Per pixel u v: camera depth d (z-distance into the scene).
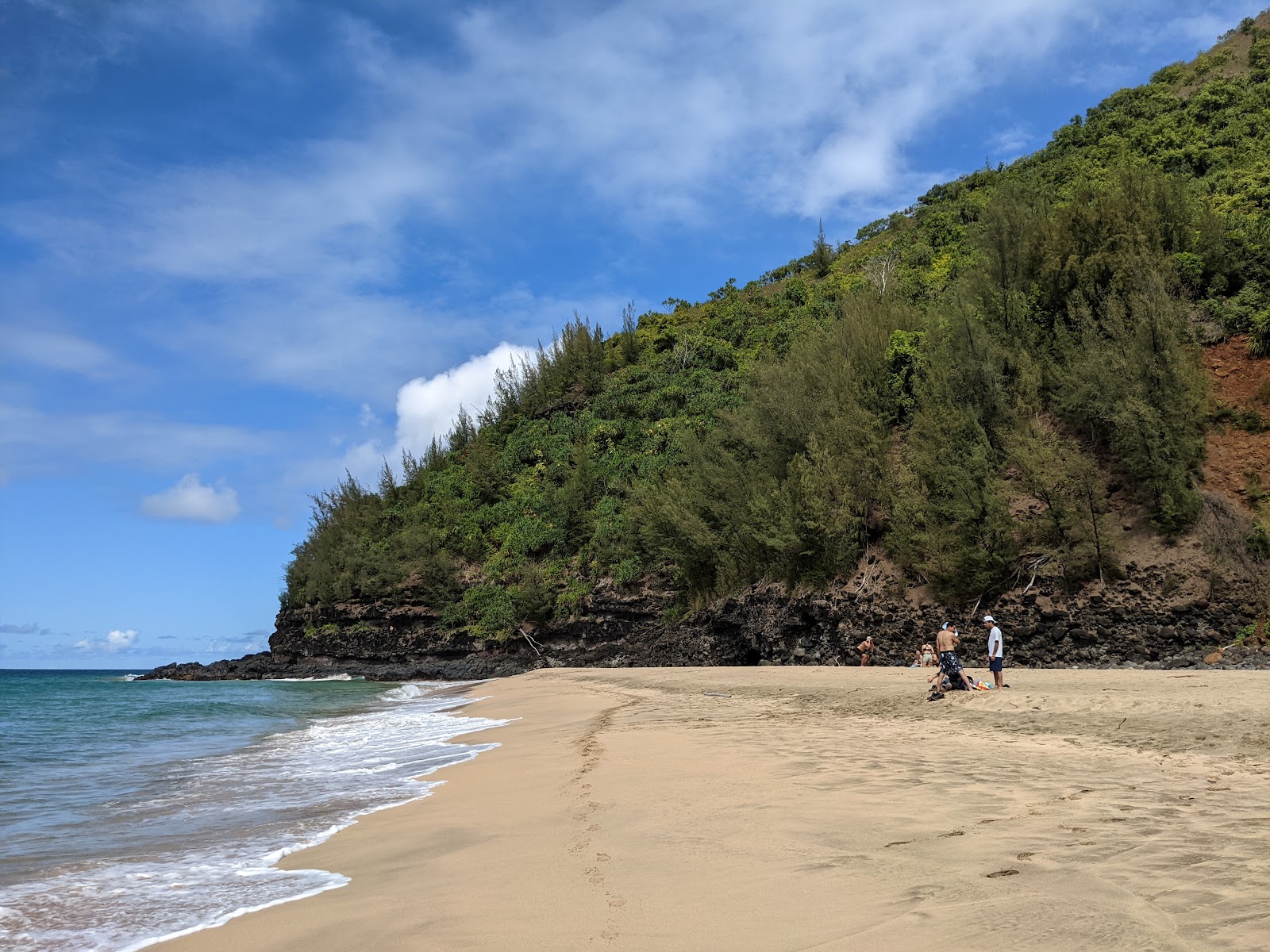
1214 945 3.58
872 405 37.47
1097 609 27.50
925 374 36.53
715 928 4.61
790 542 36.19
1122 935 3.80
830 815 7.19
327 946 5.14
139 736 21.83
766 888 5.27
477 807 9.60
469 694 35.06
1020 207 40.19
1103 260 33.53
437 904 5.76
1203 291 34.00
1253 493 27.12
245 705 33.97
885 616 32.47
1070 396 31.48
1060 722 12.89
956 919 4.26
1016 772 8.85
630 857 6.46
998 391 32.56
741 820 7.29
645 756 11.84
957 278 45.97
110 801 12.02
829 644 34.44
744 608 39.75
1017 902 4.42
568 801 9.14
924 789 8.08
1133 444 28.66
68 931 5.96
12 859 8.50
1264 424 28.69
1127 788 7.64
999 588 30.03
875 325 40.03
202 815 10.66
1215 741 10.30
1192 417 28.58
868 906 4.70
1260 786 7.47
